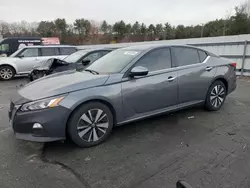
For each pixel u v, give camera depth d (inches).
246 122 146.9
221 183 84.4
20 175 91.0
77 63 265.4
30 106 102.3
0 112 175.6
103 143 119.0
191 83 149.3
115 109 119.4
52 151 111.0
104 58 154.0
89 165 98.2
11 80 362.9
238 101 199.8
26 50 375.6
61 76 133.0
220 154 105.5
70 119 107.4
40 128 101.8
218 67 165.9
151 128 138.4
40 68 270.4
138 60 129.9
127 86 121.6
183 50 152.1
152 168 95.1
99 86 113.7
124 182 86.2
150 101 131.9
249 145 114.3
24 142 120.7
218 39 396.8
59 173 92.4
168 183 85.1
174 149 111.3
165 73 136.5
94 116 114.2
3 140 123.3
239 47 343.9
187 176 89.1
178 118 155.3
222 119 152.9
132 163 99.3
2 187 83.4
